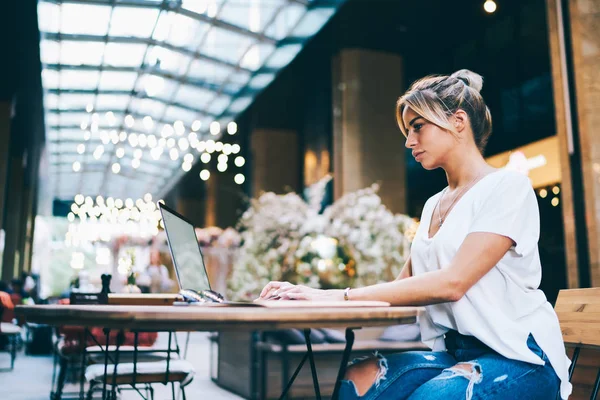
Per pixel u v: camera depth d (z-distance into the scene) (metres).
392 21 9.85
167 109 16.06
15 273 14.89
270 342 4.51
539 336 1.22
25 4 8.12
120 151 11.27
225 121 15.93
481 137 1.42
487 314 1.22
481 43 9.75
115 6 10.21
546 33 8.14
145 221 15.88
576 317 1.53
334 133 11.29
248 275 7.61
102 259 13.55
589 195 4.31
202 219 24.77
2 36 9.14
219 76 13.52
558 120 4.63
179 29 11.32
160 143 10.62
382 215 7.28
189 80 13.93
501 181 1.29
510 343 1.19
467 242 1.25
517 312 1.24
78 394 4.75
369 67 11.19
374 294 1.23
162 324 0.91
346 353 1.17
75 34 11.27
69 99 15.20
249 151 16.61
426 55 11.21
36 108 13.02
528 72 8.53
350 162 10.91
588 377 1.57
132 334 3.87
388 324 1.05
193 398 4.66
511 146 8.92
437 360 1.29
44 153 18.11
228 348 5.21
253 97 13.84
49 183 23.39
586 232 4.32
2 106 11.45
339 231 7.27
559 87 4.64
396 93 11.33
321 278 7.59
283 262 7.71
